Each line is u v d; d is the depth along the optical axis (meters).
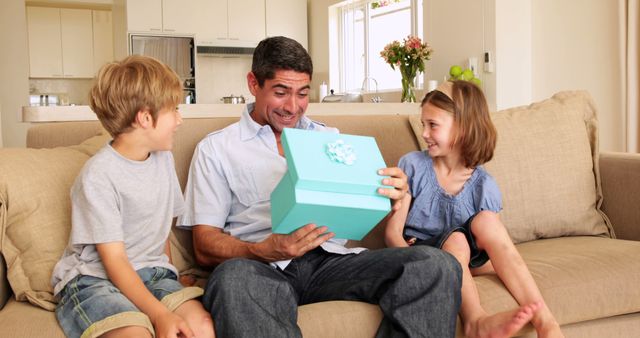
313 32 7.09
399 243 1.71
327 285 1.51
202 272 1.74
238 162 1.70
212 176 1.69
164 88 1.38
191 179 1.73
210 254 1.60
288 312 1.28
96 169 1.34
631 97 3.33
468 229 1.65
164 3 6.42
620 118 3.56
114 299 1.22
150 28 6.38
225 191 1.71
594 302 1.58
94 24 7.48
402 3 5.70
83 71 7.48
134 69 1.37
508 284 1.52
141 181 1.40
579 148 2.09
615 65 3.57
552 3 4.04
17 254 1.39
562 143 2.07
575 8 3.84
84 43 7.46
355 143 1.45
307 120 1.84
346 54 6.58
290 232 1.40
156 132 1.39
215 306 1.25
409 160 1.88
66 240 1.44
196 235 1.66
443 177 1.83
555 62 4.04
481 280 1.58
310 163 1.32
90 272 1.31
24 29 6.62
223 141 1.73
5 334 1.19
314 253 1.60
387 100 5.82
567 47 3.93
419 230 1.83
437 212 1.81
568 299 1.54
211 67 7.03
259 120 1.78
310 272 1.57
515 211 1.96
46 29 7.32
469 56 4.55
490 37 4.34
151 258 1.44
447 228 1.79
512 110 2.16
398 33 5.79
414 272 1.32
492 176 1.93
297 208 1.29
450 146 1.78
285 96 1.71
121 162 1.38
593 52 3.72
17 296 1.38
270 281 1.27
